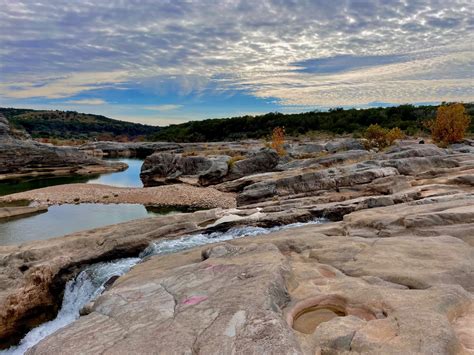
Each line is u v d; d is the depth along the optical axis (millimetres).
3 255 14094
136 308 7441
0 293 12789
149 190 37500
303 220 18875
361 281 8500
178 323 6512
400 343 5570
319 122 97500
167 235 17797
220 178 39969
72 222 26594
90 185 41812
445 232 11688
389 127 78938
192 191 36188
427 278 8148
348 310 7168
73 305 14352
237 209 22188
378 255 9898
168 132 128750
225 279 8227
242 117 111312
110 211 30109
